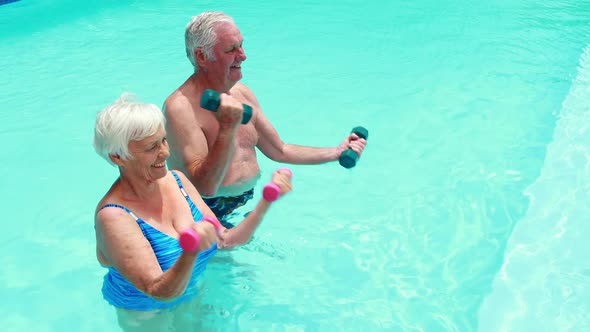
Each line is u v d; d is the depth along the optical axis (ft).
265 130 12.56
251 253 12.21
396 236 12.98
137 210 8.99
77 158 16.16
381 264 12.12
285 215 13.67
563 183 14.61
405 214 13.74
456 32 25.63
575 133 16.96
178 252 9.19
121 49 23.17
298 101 19.04
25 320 10.80
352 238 12.91
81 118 18.04
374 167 15.67
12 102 19.04
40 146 16.69
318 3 29.63
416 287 11.48
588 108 18.45
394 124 17.70
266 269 11.79
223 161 10.48
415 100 19.19
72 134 17.26
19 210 13.98
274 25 26.23
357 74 21.16
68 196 14.52
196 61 11.35
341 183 15.03
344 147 12.53
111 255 8.64
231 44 11.06
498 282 11.50
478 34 25.39
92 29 25.48
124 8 28.32
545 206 13.78
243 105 10.17
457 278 11.68
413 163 15.79
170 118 11.21
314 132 17.13
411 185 14.85
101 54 22.70
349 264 12.09
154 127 8.42
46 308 11.09
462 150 16.28
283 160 12.86
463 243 12.69
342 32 25.49
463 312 10.82
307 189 14.78
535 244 12.54
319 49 23.48
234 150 11.30
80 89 19.77
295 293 11.21
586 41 24.52
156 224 9.12
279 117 18.01
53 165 15.81
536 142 16.56
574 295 11.07
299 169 15.66
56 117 18.12
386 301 11.10
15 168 15.66
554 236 12.76
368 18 27.40
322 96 19.44
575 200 13.92
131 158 8.54
